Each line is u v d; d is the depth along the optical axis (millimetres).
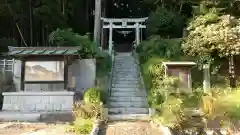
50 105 11180
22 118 10406
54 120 10383
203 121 8688
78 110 9438
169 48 14859
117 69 15508
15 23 17047
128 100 12109
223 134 8102
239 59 11461
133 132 8531
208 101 9219
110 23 21391
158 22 18281
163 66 11867
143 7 28078
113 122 10148
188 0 18375
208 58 11453
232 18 11453
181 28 18297
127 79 14078
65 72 11578
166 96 10070
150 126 9391
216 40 10633
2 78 12406
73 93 11258
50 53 11336
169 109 8688
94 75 13227
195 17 13523
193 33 11836
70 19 21312
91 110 9430
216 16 11961
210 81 12242
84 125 8695
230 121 8523
